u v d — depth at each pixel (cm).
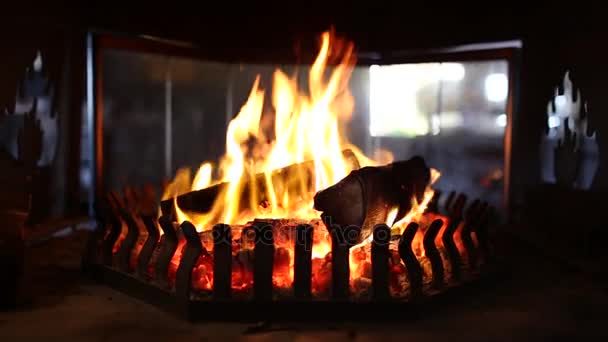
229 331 104
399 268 118
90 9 175
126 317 110
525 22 173
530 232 165
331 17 195
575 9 154
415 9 189
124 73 319
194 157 326
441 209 209
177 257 123
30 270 136
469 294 121
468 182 308
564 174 159
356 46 195
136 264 122
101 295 121
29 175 117
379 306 108
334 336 103
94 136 180
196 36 189
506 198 181
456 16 184
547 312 114
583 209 147
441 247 129
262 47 195
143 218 119
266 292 108
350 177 118
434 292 114
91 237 135
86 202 181
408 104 348
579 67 153
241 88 227
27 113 158
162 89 324
